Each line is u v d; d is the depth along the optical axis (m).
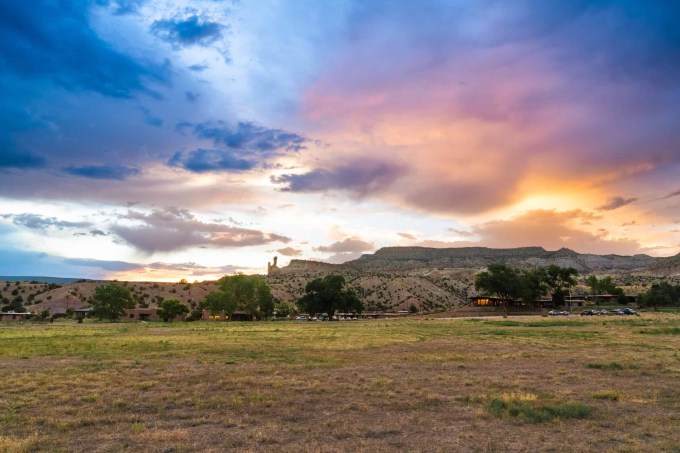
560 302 160.50
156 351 36.78
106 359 31.58
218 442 12.64
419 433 13.45
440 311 177.00
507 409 16.05
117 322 125.19
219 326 90.88
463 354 34.03
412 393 19.28
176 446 12.25
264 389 20.39
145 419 15.36
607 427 13.94
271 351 36.62
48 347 40.41
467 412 16.03
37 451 11.92
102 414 15.97
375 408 16.67
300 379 22.97
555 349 37.16
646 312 131.25
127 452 11.80
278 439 12.84
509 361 29.89
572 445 12.10
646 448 11.77
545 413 15.14
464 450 11.79
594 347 38.22
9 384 21.50
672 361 28.52
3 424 14.62
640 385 20.95
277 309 184.12
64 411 16.41
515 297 140.75
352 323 104.62
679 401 17.50
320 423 14.64
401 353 35.03
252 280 147.00
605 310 141.88
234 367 27.48
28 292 199.62
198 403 17.41
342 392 19.59
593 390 19.84
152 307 192.38
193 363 29.39
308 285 140.50
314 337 53.00
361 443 12.41
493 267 140.38
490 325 79.06
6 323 114.38
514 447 12.00
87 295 196.00
